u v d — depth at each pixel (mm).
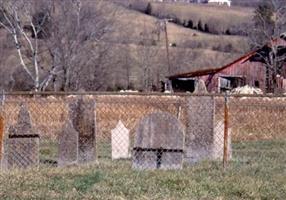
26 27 51844
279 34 52062
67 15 49656
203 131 14320
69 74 48562
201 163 12820
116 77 56438
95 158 13375
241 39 81938
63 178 10391
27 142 12422
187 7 106000
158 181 10070
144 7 96188
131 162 12805
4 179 10117
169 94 12641
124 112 21125
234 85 50000
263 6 59688
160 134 12109
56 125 19328
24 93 12547
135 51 62562
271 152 15617
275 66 47969
